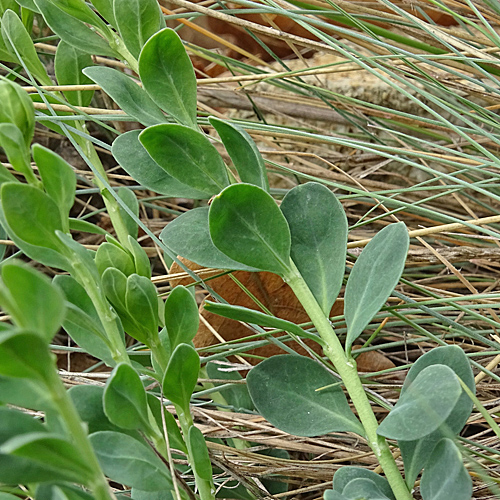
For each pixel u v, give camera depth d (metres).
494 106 0.60
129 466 0.44
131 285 0.45
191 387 0.45
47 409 0.42
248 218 0.46
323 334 0.46
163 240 0.48
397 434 0.44
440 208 0.72
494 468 0.51
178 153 0.47
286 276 0.47
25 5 0.51
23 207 0.43
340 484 0.45
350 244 0.54
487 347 0.57
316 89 0.62
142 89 0.49
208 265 0.47
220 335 0.55
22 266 0.39
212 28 0.84
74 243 0.44
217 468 0.50
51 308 0.40
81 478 0.41
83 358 0.65
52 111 0.52
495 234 0.52
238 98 0.78
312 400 0.46
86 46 0.50
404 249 0.46
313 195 0.48
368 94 0.77
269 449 0.52
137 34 0.49
